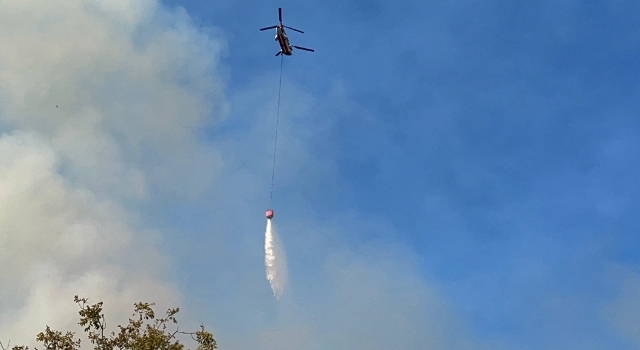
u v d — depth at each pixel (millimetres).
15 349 44000
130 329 45875
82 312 45125
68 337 44656
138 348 43688
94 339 44844
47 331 44656
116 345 44969
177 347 44594
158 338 44031
